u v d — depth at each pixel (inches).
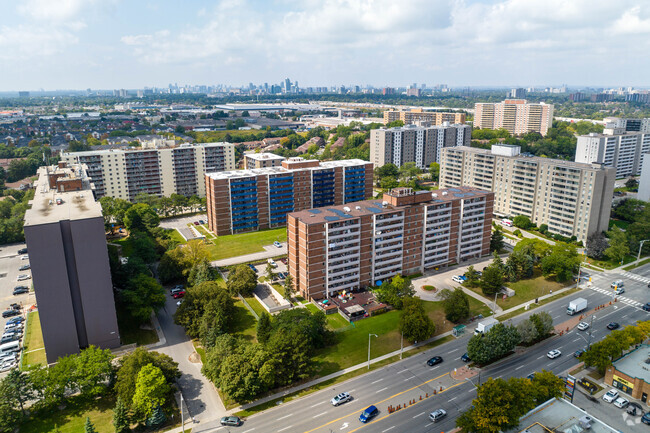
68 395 4650.6
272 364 4638.3
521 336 5388.8
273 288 7096.5
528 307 6520.7
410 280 6673.2
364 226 6835.6
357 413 4379.9
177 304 6692.9
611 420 4271.7
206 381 4901.6
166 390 4313.5
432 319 6200.8
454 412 4394.7
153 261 7667.3
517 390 4030.5
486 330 5659.5
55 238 4874.5
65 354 5162.4
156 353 4734.3
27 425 4264.3
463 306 5964.6
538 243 7815.0
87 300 5187.0
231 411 4421.8
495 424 3791.8
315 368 4923.7
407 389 4753.9
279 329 5103.3
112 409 4475.9
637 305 6555.1
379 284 7214.6
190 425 4232.3
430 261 7751.0
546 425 3806.6
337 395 4584.2
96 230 5083.7
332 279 6747.1
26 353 5408.5
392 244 7209.6
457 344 5620.1
